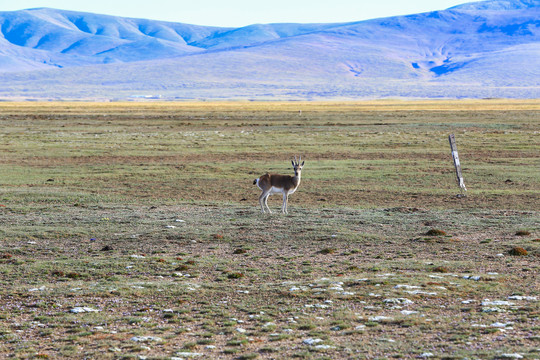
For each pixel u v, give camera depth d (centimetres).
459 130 13262
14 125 14625
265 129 13812
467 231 3709
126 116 18450
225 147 10106
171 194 5484
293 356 1677
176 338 1867
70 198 5103
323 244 3375
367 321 2002
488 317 2014
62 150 9525
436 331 1888
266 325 1980
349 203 4975
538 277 2559
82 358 1684
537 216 4188
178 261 2972
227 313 2131
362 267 2814
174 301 2291
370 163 7881
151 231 3719
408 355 1661
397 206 4800
